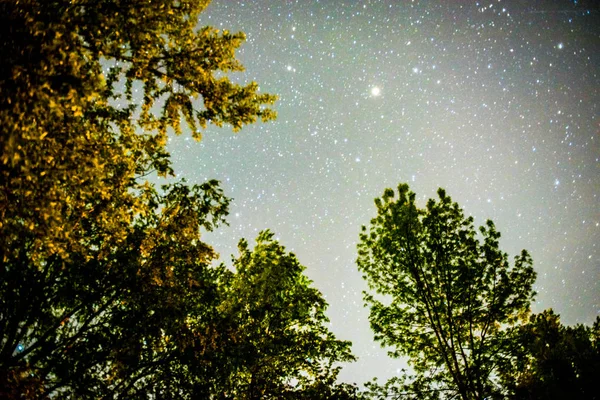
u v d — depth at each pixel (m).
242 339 5.70
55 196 2.88
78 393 4.54
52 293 4.99
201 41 3.94
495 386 7.15
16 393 3.27
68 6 3.10
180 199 5.52
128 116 4.38
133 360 4.77
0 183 2.76
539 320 5.55
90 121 3.79
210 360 5.19
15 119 2.51
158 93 4.09
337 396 6.77
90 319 5.09
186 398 5.28
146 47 3.55
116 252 5.06
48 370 4.50
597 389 4.06
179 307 5.31
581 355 4.28
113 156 3.65
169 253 5.23
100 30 3.14
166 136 4.34
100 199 4.12
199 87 4.04
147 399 4.97
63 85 2.65
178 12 3.73
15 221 2.91
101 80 2.81
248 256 7.96
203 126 4.34
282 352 7.18
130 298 5.00
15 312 4.68
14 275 4.48
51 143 2.92
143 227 5.52
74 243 3.46
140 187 5.01
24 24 2.63
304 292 7.96
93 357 4.81
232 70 4.19
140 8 3.26
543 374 4.55
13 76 2.46
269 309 7.02
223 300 7.09
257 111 4.31
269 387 6.68
